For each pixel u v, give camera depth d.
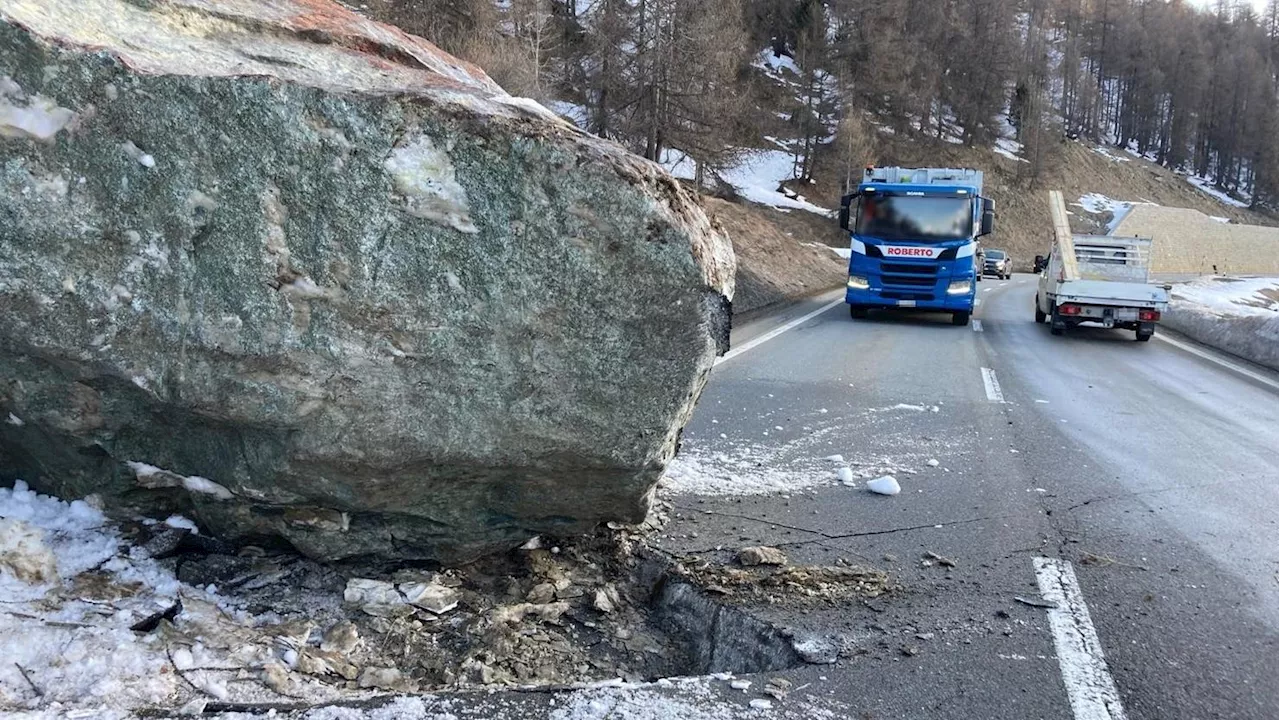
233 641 2.79
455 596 3.36
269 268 2.77
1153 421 7.60
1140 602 3.60
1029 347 12.88
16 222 2.66
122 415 3.00
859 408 7.57
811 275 24.86
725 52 27.59
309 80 3.00
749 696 2.69
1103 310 14.28
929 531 4.40
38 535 2.97
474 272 2.87
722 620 3.36
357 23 4.24
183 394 2.83
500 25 26.08
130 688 2.42
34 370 2.88
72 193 2.69
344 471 2.96
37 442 3.17
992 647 3.11
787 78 55.03
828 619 3.30
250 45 3.40
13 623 2.55
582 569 3.76
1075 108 85.50
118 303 2.77
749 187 43.91
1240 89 90.06
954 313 16.02
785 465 5.59
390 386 2.88
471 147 2.82
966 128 63.16
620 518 3.61
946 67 64.88
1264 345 13.12
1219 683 2.93
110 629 2.66
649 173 2.95
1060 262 15.28
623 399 3.04
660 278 2.93
